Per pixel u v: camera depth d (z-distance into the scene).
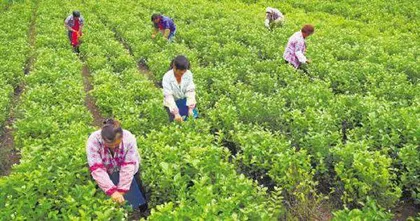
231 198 5.49
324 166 7.16
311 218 6.47
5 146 9.68
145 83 11.37
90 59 14.20
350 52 14.66
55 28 18.61
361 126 9.28
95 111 11.75
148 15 22.30
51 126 8.41
